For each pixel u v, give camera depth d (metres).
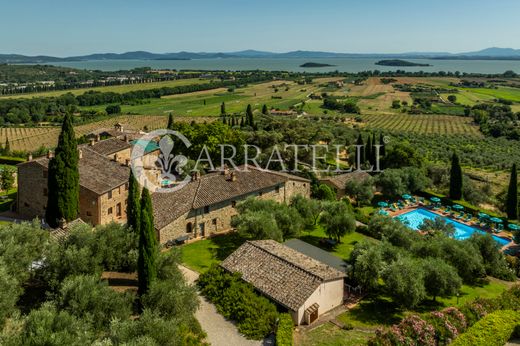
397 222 55.84
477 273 47.25
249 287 36.53
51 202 51.41
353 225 53.47
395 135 153.75
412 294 35.53
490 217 69.69
